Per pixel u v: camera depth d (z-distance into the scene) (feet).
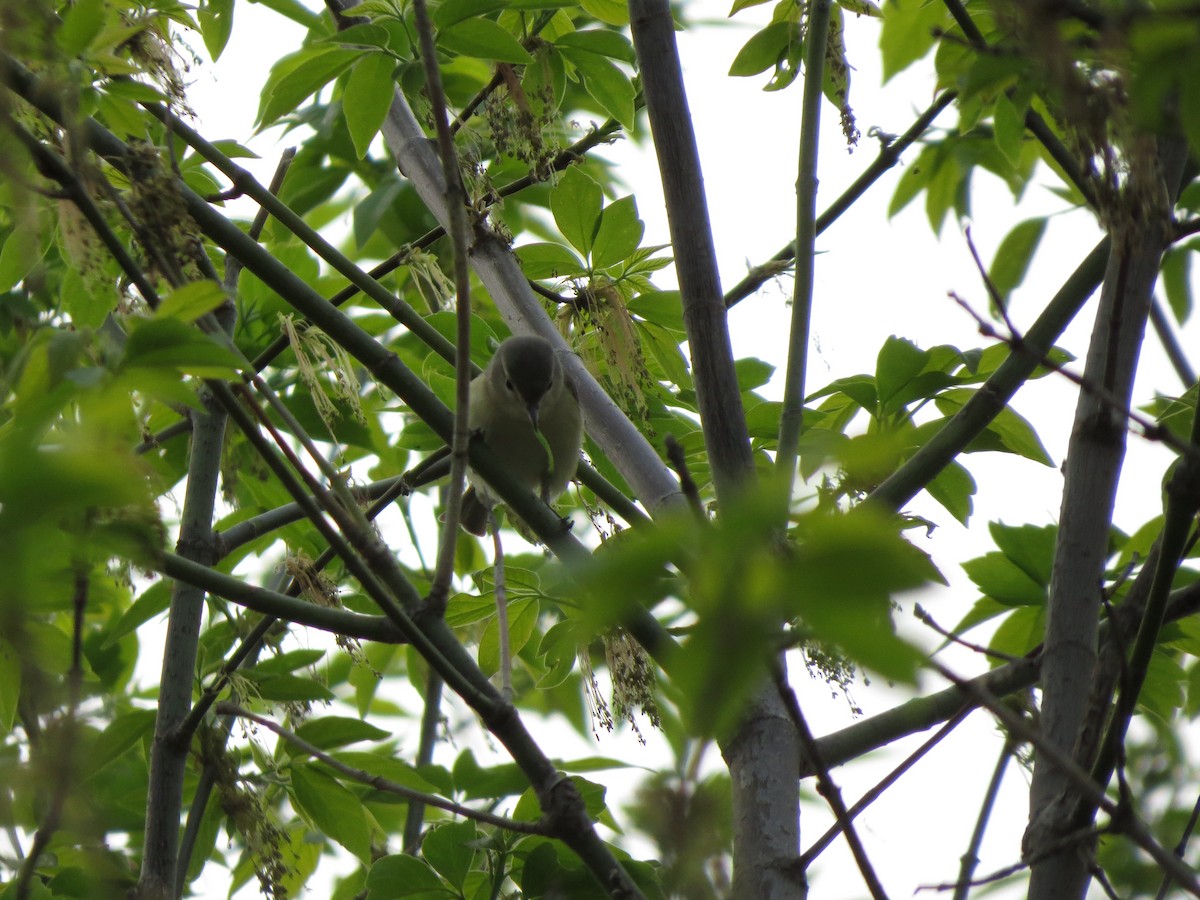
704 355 20.51
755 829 18.19
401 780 26.78
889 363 23.85
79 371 10.84
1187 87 9.56
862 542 6.36
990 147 35.73
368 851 25.57
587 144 29.50
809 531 6.57
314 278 37.60
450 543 18.85
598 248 28.12
